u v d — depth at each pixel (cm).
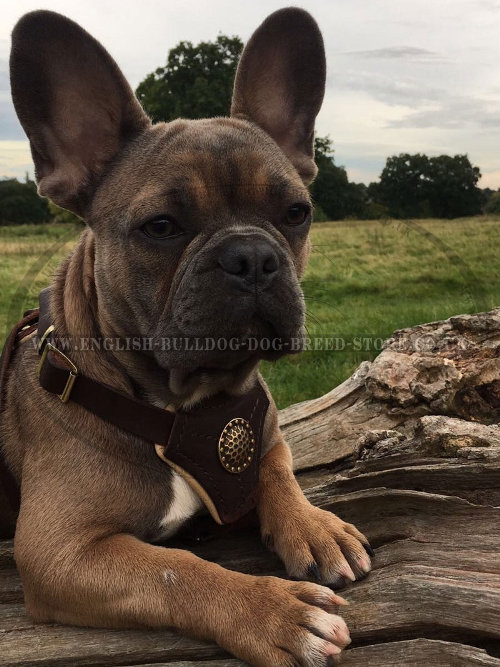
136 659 30
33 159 36
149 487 33
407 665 27
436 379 50
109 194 35
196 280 31
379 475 40
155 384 34
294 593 29
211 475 34
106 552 31
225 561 36
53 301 36
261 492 37
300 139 41
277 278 31
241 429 35
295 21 39
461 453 39
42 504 33
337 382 70
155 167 33
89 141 36
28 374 36
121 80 36
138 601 29
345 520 38
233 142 34
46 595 31
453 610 29
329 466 52
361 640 29
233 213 33
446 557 32
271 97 40
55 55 36
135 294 33
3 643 31
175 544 38
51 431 34
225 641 28
